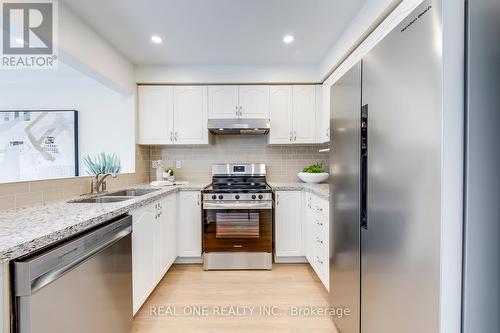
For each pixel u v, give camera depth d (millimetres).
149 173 3432
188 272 2689
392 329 1039
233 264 2754
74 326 1092
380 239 1121
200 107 3113
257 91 3111
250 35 2338
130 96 3014
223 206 2760
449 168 791
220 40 2428
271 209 2777
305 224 2834
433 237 820
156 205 2184
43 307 930
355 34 2037
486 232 786
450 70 787
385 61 1073
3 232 981
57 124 3260
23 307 873
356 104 1350
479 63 785
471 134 785
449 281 795
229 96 3109
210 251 2754
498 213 789
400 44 975
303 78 3057
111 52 2512
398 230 993
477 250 784
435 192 811
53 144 3250
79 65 2105
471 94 783
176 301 2119
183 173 3451
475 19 783
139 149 3156
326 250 2119
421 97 867
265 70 3057
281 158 3453
